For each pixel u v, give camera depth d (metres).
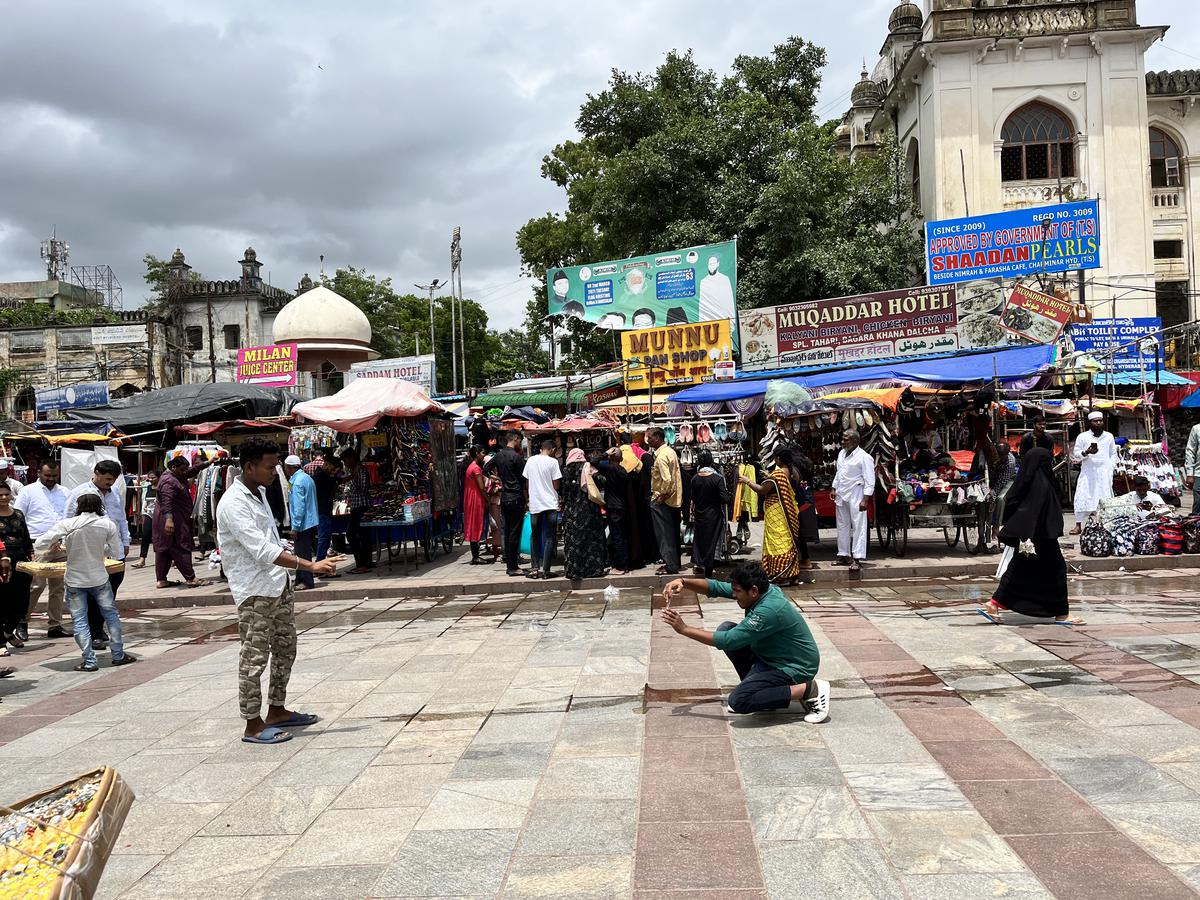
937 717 4.75
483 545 14.68
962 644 6.42
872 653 6.26
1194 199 25.03
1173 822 3.34
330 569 5.25
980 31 22.84
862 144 31.19
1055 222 18.20
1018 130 23.22
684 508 11.70
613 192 23.42
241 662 4.96
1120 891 2.83
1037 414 16.17
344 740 4.88
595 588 10.08
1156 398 18.20
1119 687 5.15
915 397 11.75
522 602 9.37
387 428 12.11
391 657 6.97
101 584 7.28
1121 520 10.12
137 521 16.97
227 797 4.09
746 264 22.16
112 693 6.34
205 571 12.88
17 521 7.76
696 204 22.83
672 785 3.93
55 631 8.77
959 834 3.30
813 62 25.67
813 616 7.80
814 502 11.12
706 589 5.01
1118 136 22.53
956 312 16.45
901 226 22.39
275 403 20.33
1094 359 15.64
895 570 9.97
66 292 42.00
